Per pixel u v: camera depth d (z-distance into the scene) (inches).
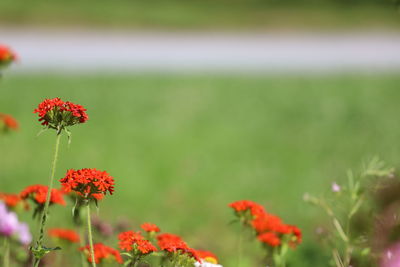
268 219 154.0
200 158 440.8
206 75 800.9
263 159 442.3
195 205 349.1
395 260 121.8
